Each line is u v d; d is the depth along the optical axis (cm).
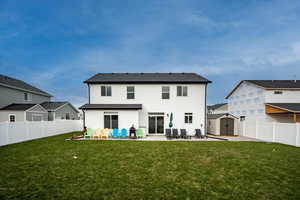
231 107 2375
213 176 502
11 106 1984
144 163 627
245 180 472
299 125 1020
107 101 1566
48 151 825
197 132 1450
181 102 1550
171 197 373
